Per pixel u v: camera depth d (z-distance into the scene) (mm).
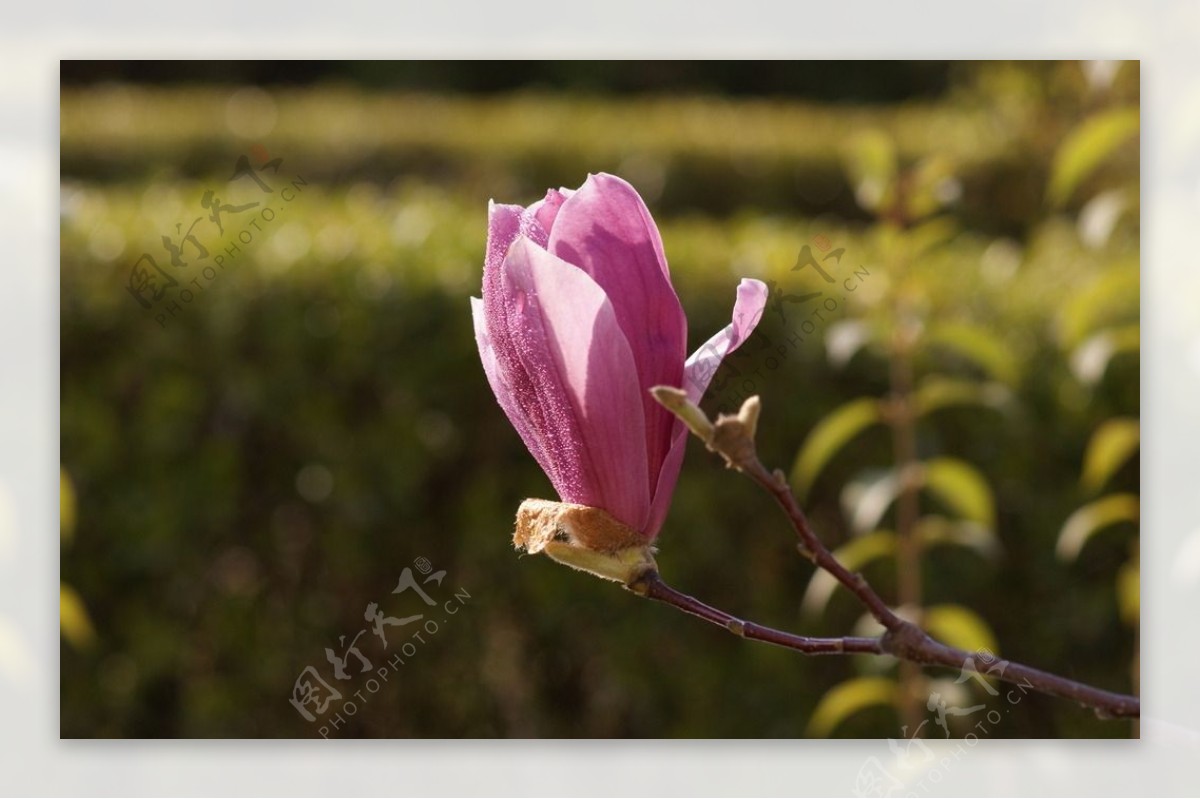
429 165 4238
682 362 849
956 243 2385
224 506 1983
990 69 3986
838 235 2262
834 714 1486
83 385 1957
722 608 2023
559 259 837
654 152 4230
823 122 4496
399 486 1995
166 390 1970
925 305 1825
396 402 1994
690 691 2033
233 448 1983
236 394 1979
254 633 2012
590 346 839
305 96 5113
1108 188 2615
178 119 4301
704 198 4246
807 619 2016
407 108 4680
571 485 854
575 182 4242
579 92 6066
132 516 1970
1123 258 2047
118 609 1992
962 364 1921
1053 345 1934
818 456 1567
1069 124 3604
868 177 1584
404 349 1993
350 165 4211
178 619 2000
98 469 1961
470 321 1995
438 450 1998
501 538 2008
